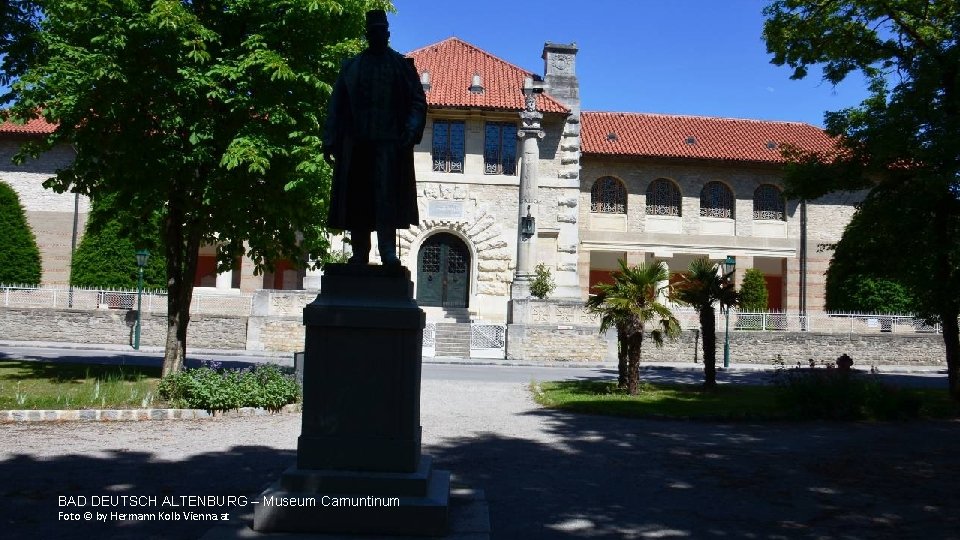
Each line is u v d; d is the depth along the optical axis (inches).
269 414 502.6
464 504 252.2
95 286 1261.1
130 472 325.7
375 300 230.8
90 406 471.8
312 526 214.2
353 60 253.6
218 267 717.9
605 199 1566.2
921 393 749.9
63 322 1137.4
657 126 1656.0
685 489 328.5
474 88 1295.5
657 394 692.7
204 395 489.4
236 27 626.2
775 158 1561.3
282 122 585.3
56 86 565.9
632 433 478.3
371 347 226.4
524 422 513.7
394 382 225.9
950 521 283.4
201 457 360.8
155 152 593.0
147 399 495.2
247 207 617.9
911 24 740.7
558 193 1310.3
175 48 576.4
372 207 250.1
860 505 306.5
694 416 544.7
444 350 1136.2
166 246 652.7
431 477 241.0
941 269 663.8
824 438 476.1
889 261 706.8
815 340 1237.7
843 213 1606.8
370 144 249.9
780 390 613.0
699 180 1573.6
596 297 717.3
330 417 224.5
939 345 1258.6
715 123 1704.0
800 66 786.8
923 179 620.1
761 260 1690.5
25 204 1428.4
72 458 349.7
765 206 1601.9
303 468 222.7
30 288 1150.3
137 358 914.7
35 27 680.4
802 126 1742.1
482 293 1259.8
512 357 1121.4
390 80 249.3
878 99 747.4
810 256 1588.3
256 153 552.7
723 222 1581.0
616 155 1518.2
